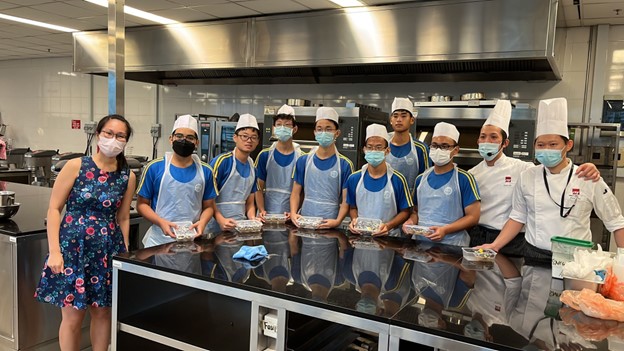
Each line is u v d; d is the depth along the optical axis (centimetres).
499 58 370
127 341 192
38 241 268
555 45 374
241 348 168
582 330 127
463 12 380
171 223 236
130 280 194
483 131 260
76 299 218
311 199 304
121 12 285
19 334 263
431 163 327
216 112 630
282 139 314
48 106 805
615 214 207
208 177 264
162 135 683
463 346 122
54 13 501
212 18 495
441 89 483
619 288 149
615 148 412
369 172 271
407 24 405
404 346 142
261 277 171
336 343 178
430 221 258
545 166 216
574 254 167
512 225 232
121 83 290
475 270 192
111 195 228
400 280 174
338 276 177
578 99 447
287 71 533
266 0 418
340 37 435
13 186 433
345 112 395
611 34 436
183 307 202
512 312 141
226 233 251
